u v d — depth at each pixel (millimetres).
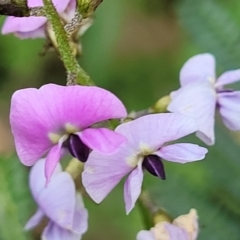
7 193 215
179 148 176
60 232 183
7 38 296
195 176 233
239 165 218
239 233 213
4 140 298
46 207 181
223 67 226
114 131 174
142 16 315
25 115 173
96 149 169
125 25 316
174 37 314
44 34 191
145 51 311
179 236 181
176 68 298
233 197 217
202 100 184
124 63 303
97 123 176
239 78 188
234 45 226
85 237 268
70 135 175
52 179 181
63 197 180
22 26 188
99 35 288
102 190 176
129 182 175
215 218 214
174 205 213
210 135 183
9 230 214
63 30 175
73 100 172
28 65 301
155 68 302
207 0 229
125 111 173
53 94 172
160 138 175
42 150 177
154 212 186
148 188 215
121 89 296
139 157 177
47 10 173
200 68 191
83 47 288
